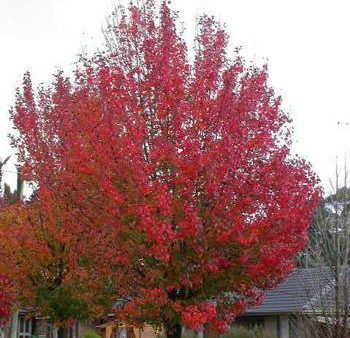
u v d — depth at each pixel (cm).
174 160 1117
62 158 1495
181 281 1133
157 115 1168
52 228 1599
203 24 1296
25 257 1702
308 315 1261
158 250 1065
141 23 1270
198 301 1176
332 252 1183
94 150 1180
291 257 1205
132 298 1196
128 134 1138
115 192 1113
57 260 1698
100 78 1220
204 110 1159
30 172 1641
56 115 1614
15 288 1712
